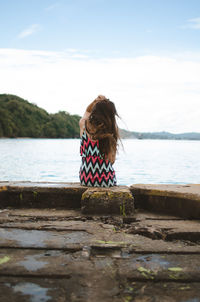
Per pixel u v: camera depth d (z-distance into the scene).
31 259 2.22
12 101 121.69
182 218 3.49
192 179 13.41
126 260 2.23
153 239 2.79
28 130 119.19
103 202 3.55
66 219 3.37
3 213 3.59
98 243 2.55
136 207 3.96
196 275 2.00
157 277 1.96
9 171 15.79
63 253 2.35
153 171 16.48
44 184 4.06
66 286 1.83
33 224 3.08
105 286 1.84
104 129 3.70
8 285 1.84
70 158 25.05
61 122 134.50
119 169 17.41
